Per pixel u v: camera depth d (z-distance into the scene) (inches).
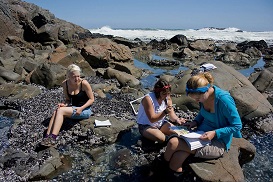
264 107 329.1
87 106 280.7
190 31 2422.5
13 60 524.1
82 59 525.7
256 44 1160.8
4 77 435.5
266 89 429.7
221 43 1409.9
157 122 251.3
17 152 232.4
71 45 872.9
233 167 199.0
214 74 359.6
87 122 281.3
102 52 589.3
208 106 203.5
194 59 855.7
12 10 823.7
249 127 312.3
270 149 264.1
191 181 198.1
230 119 195.5
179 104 351.3
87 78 492.1
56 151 238.1
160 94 235.5
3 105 350.3
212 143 202.8
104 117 296.2
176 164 202.7
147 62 748.0
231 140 214.4
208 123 212.1
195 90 191.6
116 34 2033.7
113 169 223.1
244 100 323.9
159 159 229.3
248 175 219.0
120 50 630.5
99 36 1200.2
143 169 223.0
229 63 805.9
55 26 869.2
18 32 805.9
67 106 277.1
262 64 804.6
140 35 1955.0
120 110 338.3
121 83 472.7
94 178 211.3
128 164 229.3
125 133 282.5
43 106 339.0
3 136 269.9
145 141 258.7
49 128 258.1
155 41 1210.0
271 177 216.8
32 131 273.0
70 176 213.3
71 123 279.9
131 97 397.1
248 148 225.1
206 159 205.8
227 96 196.7
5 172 210.7
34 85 423.5
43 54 629.6
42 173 210.5
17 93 380.2
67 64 515.2
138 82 477.1
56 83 423.5
